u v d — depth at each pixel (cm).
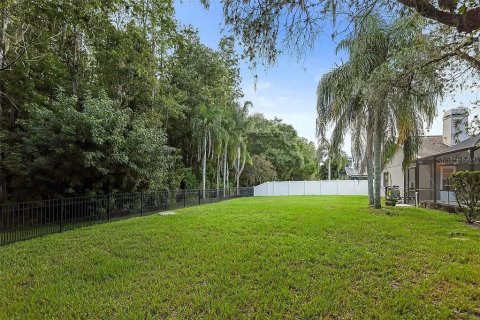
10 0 752
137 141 1130
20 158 1034
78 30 1236
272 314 343
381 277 453
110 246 646
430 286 418
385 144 1242
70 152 1009
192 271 482
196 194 1759
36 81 1337
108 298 390
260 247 609
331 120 1346
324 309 354
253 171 3200
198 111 2022
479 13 313
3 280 459
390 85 638
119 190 1175
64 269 504
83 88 1363
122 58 1291
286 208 1315
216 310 355
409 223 889
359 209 1249
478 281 434
